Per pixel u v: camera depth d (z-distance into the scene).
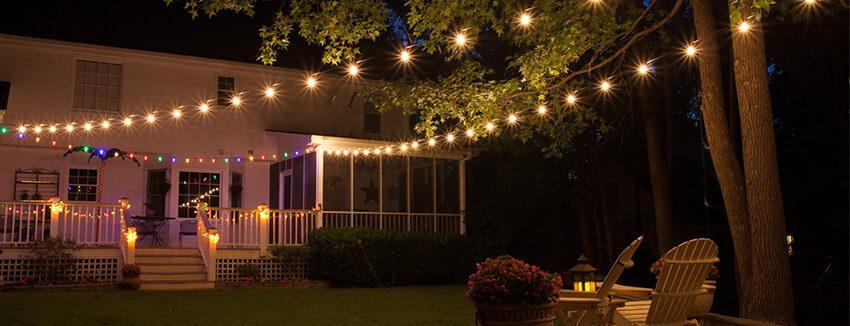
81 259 14.49
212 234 15.11
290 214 16.98
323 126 20.58
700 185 25.66
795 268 18.70
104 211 17.25
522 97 13.64
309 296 13.23
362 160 19.17
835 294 16.67
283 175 19.61
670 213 16.02
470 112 12.79
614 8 12.21
